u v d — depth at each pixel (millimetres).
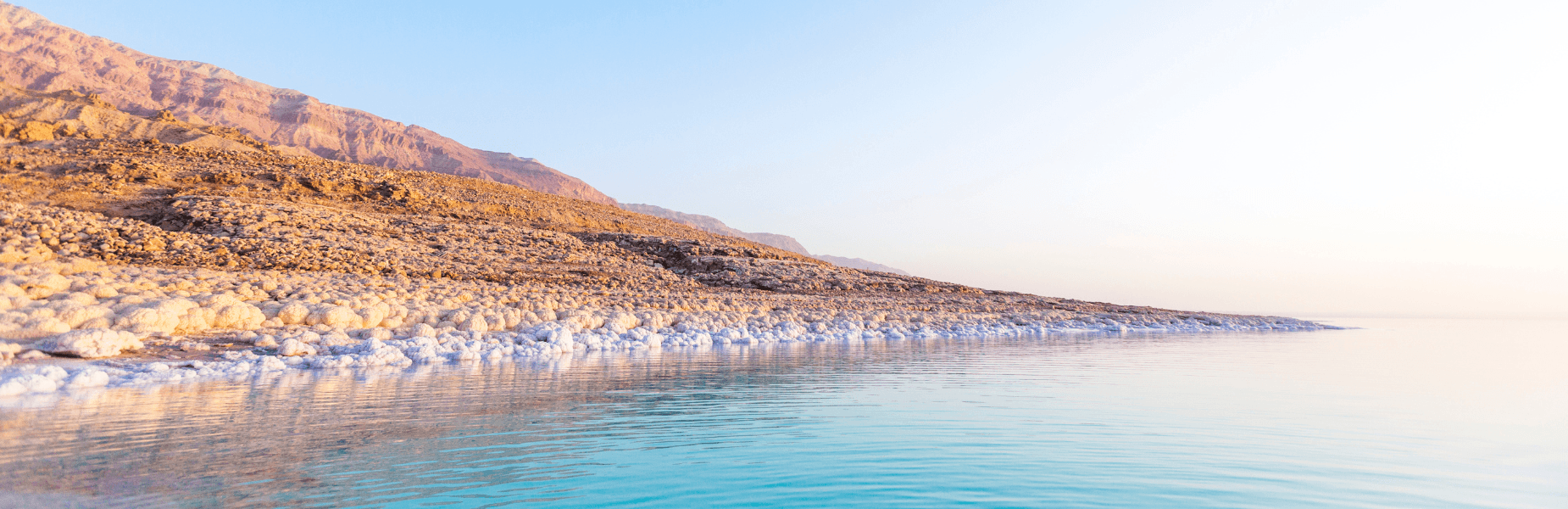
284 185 57344
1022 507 5391
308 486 5668
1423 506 5488
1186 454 7141
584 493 5645
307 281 26953
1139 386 12547
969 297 57000
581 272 47656
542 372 13922
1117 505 5473
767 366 15844
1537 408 10453
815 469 6469
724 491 5750
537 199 80188
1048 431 8289
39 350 12945
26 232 30422
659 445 7383
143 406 9203
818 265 68625
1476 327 55312
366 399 10148
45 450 6652
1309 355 21172
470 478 6031
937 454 7082
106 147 62688
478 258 46344
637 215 89812
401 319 20297
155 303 16703
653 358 17609
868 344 23781
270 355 15078
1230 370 15812
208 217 41438
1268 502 5574
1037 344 25344
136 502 5125
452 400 10227
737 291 49281
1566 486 6070
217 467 6180
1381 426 8781
